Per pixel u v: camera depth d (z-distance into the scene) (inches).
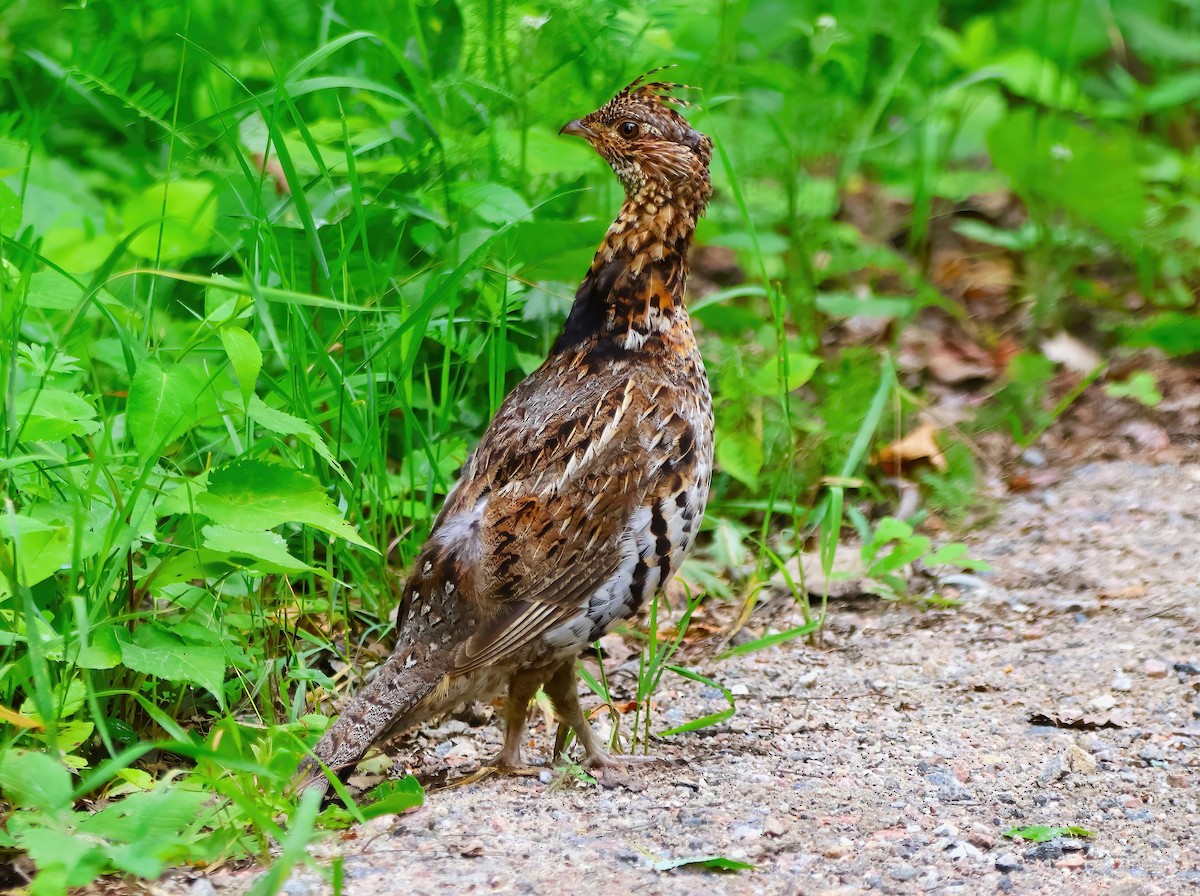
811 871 240.1
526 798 274.5
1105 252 543.8
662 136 308.5
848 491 436.5
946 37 592.1
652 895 228.1
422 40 437.1
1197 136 639.8
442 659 274.4
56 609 289.6
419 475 393.7
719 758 300.8
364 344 365.1
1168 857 247.1
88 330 367.9
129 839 230.1
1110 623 363.3
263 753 269.0
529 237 397.1
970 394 482.0
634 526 288.8
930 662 352.2
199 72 482.9
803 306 489.7
